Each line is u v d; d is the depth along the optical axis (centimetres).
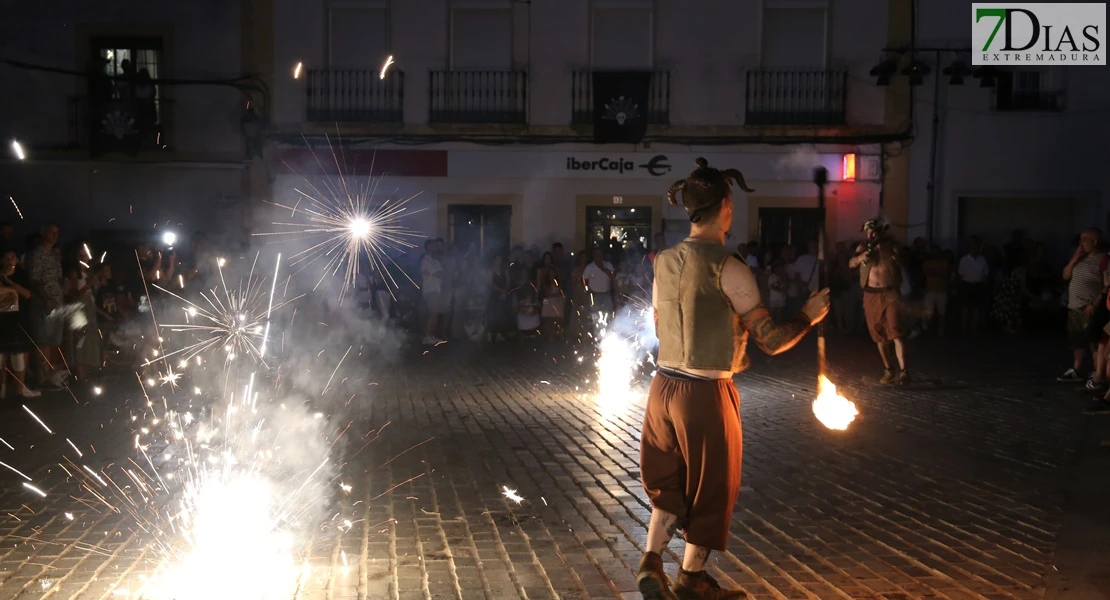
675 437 422
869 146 2167
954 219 2189
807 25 2167
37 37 2056
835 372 1425
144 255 1416
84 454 818
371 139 2145
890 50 2155
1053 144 2186
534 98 2159
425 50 2148
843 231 2183
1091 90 2180
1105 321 1159
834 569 513
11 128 2050
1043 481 715
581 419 1016
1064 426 951
